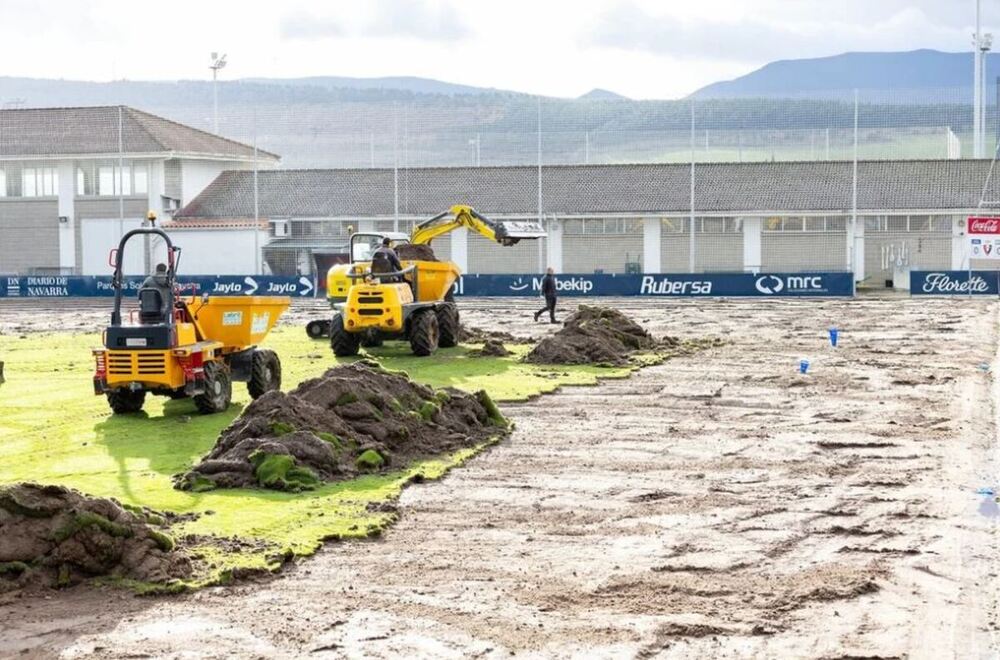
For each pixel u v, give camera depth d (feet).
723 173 225.76
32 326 138.72
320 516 45.47
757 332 122.42
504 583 37.88
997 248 179.32
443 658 31.89
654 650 32.48
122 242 66.80
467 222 116.47
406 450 56.65
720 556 40.63
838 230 214.90
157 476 52.49
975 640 33.32
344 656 32.04
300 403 55.72
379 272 99.35
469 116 493.77
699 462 55.67
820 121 376.07
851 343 110.32
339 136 481.05
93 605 35.91
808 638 33.35
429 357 98.53
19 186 238.48
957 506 47.42
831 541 42.55
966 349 104.53
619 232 220.64
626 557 40.60
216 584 37.68
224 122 500.74
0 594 36.40
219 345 70.33
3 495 38.04
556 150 417.69
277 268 224.53
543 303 174.09
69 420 67.31
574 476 52.85
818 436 61.93
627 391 78.59
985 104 284.00
